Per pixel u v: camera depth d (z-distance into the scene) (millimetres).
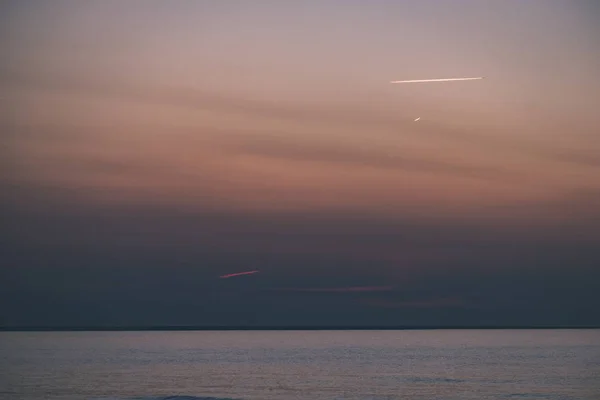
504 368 87250
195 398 55844
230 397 56656
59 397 55812
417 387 64188
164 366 92438
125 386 64250
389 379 72375
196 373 80188
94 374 76938
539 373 78875
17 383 66062
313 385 66312
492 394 58750
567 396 57656
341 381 70375
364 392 60312
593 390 61594
